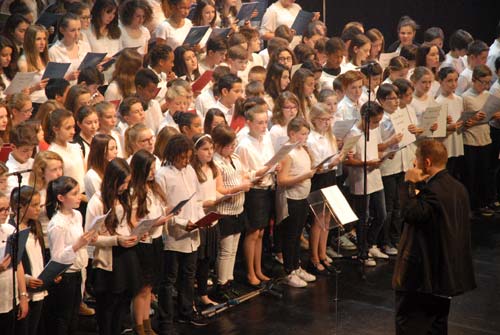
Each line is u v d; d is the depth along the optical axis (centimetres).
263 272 1062
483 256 1150
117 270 790
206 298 934
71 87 947
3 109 877
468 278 746
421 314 752
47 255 823
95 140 835
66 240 761
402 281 742
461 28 1783
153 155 842
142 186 807
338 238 1104
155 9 1311
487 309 961
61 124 863
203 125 1058
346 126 1044
